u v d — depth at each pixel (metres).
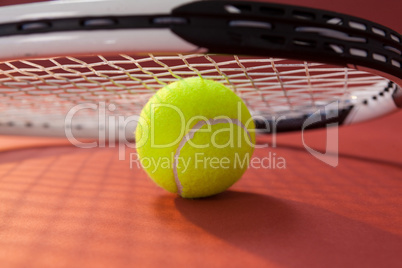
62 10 0.63
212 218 0.77
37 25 0.64
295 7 0.63
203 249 0.63
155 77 0.92
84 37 0.63
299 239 0.67
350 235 0.70
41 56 0.65
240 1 0.62
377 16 3.69
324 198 0.93
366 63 0.68
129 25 0.62
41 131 1.78
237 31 0.62
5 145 1.83
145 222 0.75
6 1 3.39
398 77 0.74
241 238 0.67
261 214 0.80
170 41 0.62
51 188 1.01
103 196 0.94
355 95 1.43
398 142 1.92
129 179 1.12
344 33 0.66
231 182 0.88
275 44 0.63
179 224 0.74
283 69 1.13
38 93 1.28
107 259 0.59
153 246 0.64
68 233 0.70
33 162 1.38
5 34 0.65
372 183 1.08
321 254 0.62
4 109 1.61
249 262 0.58
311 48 0.65
